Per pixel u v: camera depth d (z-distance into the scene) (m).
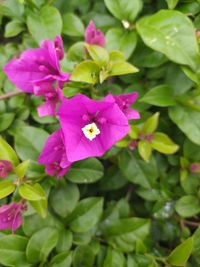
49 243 0.24
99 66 0.24
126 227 0.27
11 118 0.28
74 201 0.27
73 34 0.29
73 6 0.31
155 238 0.30
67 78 0.23
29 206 0.25
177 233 0.29
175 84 0.28
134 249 0.27
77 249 0.26
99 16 0.30
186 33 0.25
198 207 0.28
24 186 0.23
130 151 0.28
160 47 0.25
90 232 0.27
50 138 0.22
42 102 0.29
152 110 0.30
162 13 0.26
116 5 0.28
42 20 0.28
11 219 0.23
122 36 0.28
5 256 0.24
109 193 0.32
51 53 0.23
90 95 0.27
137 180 0.28
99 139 0.23
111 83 0.31
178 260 0.25
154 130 0.29
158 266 0.26
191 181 0.29
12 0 0.29
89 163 0.27
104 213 0.29
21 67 0.24
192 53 0.25
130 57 0.29
